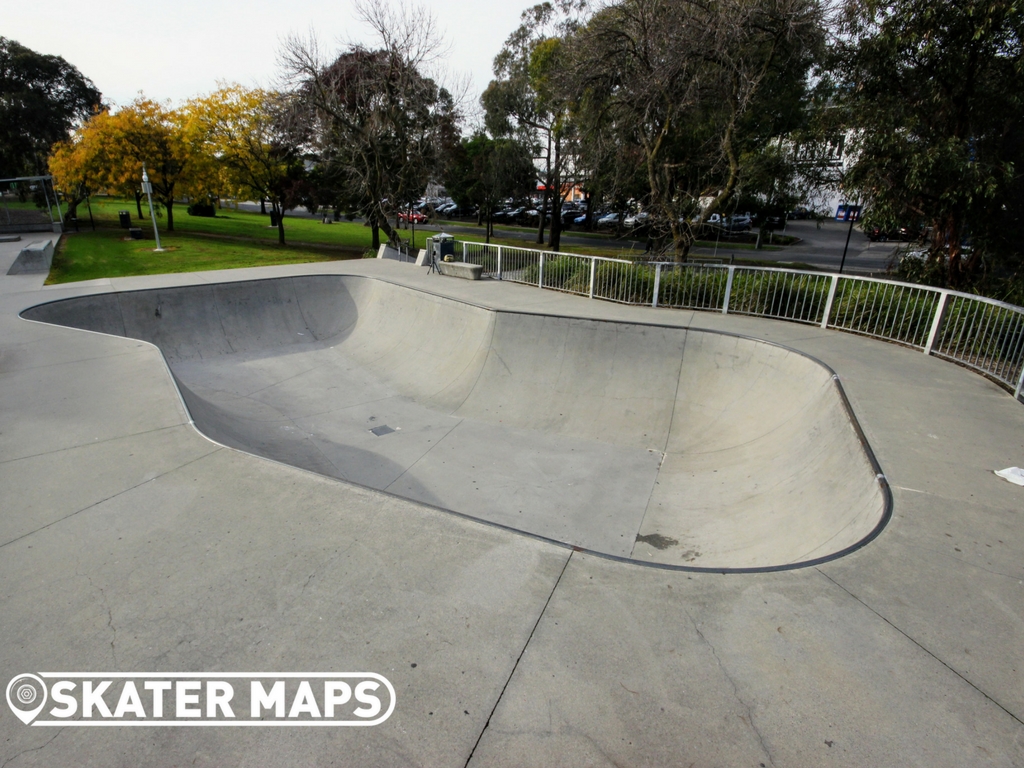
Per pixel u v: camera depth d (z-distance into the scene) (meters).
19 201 23.72
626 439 7.46
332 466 6.76
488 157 26.98
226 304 11.98
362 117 20.45
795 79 12.26
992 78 8.35
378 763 1.87
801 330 8.30
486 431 7.87
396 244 21.39
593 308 9.94
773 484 5.48
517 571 2.90
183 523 3.36
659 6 10.99
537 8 23.45
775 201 15.86
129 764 1.88
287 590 2.75
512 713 2.06
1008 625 2.51
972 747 1.92
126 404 5.27
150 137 21.19
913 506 3.49
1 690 2.16
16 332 7.89
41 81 33.78
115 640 2.42
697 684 2.18
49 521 3.37
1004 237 9.05
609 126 13.53
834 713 2.05
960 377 6.11
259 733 1.98
